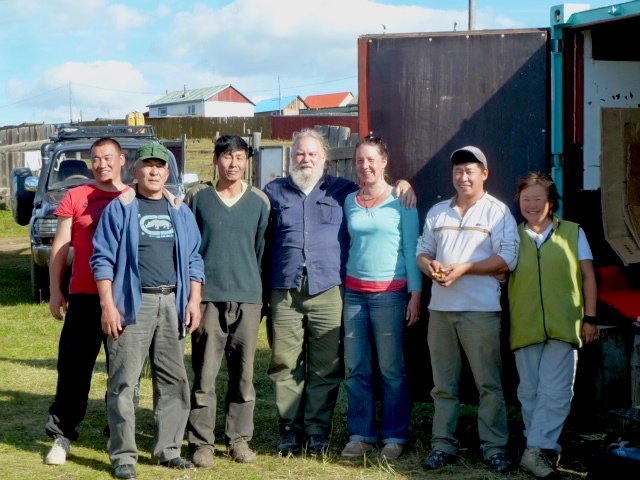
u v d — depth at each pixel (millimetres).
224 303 4723
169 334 4594
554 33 5039
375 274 4828
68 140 10883
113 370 4531
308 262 4836
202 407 4820
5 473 4645
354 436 4988
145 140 10562
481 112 5141
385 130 5281
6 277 12633
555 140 5086
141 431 5434
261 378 6859
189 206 4828
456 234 4609
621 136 5152
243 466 4773
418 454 4941
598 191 5188
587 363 4879
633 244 5055
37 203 9922
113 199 4684
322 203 4887
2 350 7801
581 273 4578
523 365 4613
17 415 5801
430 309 4746
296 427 5027
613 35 5141
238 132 44719
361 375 4945
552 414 4523
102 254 4461
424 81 5203
